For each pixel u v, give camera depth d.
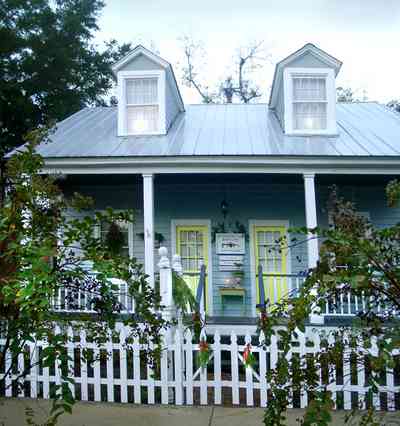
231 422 4.62
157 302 3.12
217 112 12.66
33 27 23.78
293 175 9.39
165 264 5.68
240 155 8.39
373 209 10.33
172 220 10.51
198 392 5.84
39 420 4.62
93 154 8.67
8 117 21.80
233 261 10.31
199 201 10.55
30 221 2.64
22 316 2.45
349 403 4.75
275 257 10.30
